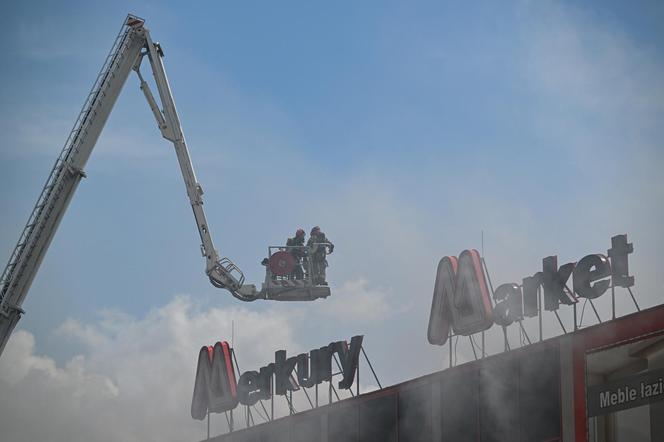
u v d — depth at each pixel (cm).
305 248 8094
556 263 6075
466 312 6525
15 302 7394
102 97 7906
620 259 5722
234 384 8400
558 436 5728
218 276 8200
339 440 7212
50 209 7550
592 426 5559
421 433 6594
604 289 5756
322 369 7525
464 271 6531
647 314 5400
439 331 6681
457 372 6419
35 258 7469
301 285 8056
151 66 8169
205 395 8625
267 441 7856
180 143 8275
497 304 6334
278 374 7919
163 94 8231
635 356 5409
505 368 6106
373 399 7012
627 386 5419
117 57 8031
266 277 8094
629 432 5378
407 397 6756
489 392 6181
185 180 8281
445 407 6450
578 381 5662
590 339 5647
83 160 7688
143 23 8119
